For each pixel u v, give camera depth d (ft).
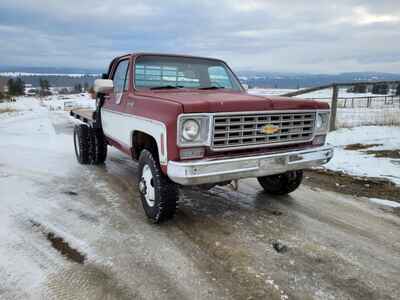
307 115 11.82
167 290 8.00
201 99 10.33
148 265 9.12
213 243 10.44
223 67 16.71
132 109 13.03
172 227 11.64
